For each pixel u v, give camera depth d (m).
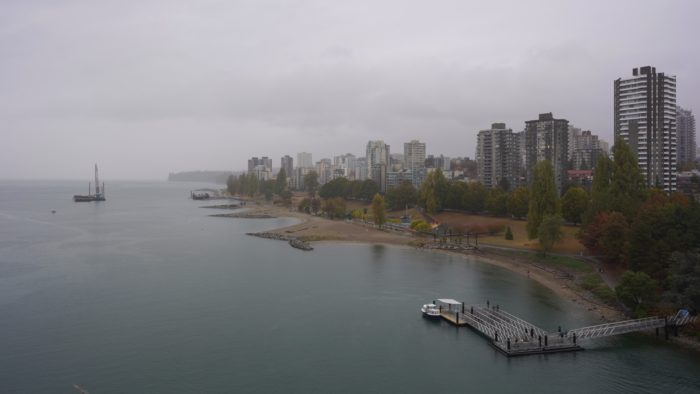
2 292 130.00
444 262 174.38
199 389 79.19
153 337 99.81
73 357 90.12
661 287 113.31
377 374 84.88
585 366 86.75
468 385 81.06
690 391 77.88
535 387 80.31
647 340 96.44
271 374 84.50
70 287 135.50
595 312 112.75
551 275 148.00
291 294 131.00
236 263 172.00
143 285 138.88
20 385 79.69
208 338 99.69
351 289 136.38
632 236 124.38
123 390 78.50
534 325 104.75
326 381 82.31
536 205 182.12
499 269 161.50
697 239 115.94
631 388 79.19
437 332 103.94
